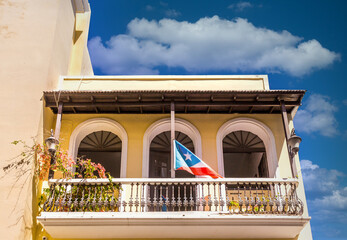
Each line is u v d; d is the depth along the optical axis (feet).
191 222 28.71
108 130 37.40
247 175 49.60
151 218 28.43
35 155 31.14
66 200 30.30
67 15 42.19
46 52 35.70
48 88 34.83
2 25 36.55
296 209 30.50
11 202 28.99
